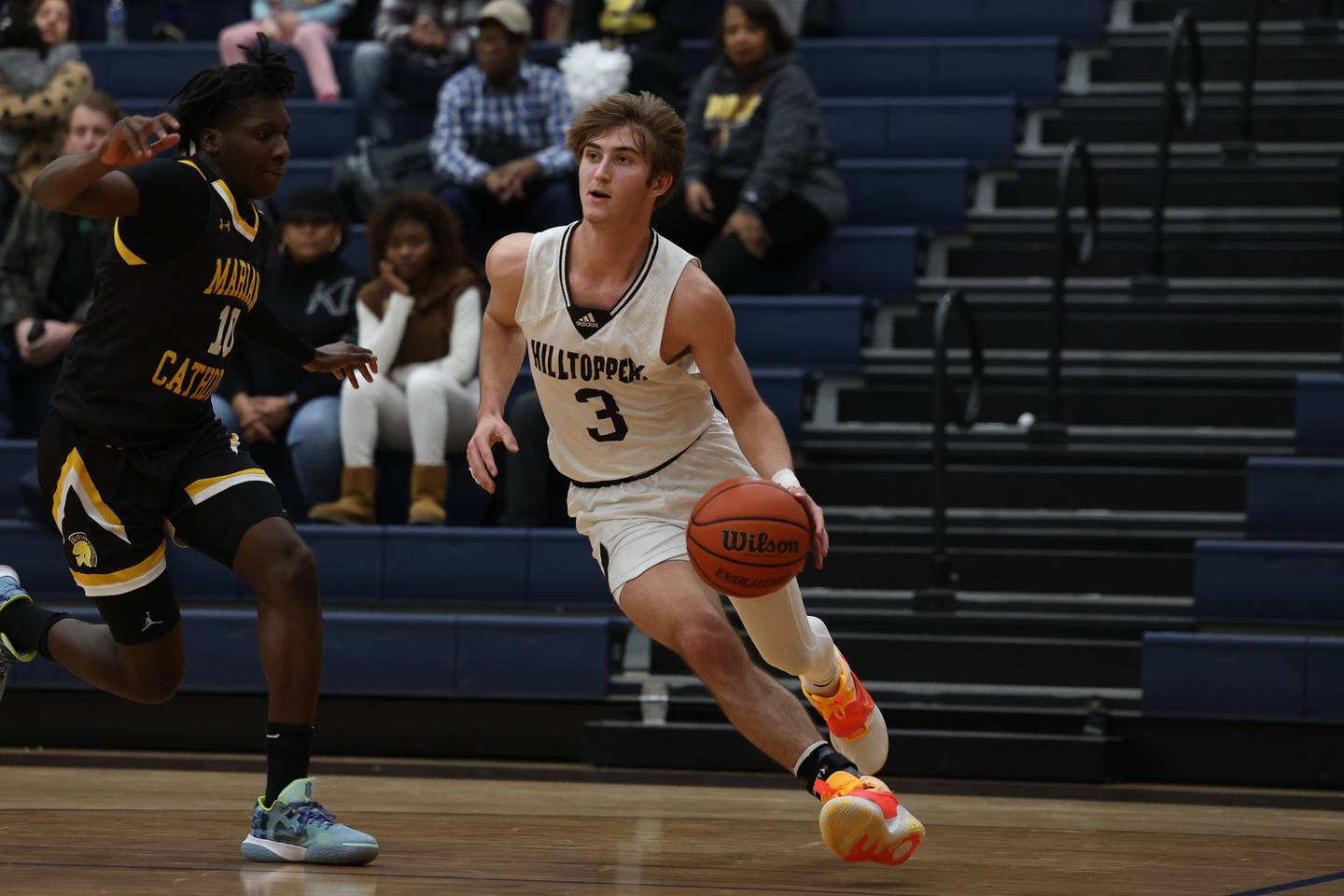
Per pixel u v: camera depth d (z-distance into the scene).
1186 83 12.29
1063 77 12.65
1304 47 12.23
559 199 11.09
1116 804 7.20
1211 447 9.64
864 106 12.00
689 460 5.23
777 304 10.38
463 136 11.28
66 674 8.80
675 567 5.07
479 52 11.28
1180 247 11.10
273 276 10.05
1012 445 9.84
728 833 5.98
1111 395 10.05
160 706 8.77
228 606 9.30
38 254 10.51
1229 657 8.00
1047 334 10.61
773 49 10.96
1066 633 8.67
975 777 7.92
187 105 5.00
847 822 4.62
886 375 10.33
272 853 5.02
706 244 11.02
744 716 4.89
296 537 5.06
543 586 9.01
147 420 4.99
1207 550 8.52
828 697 5.82
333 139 12.68
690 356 5.09
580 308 4.99
